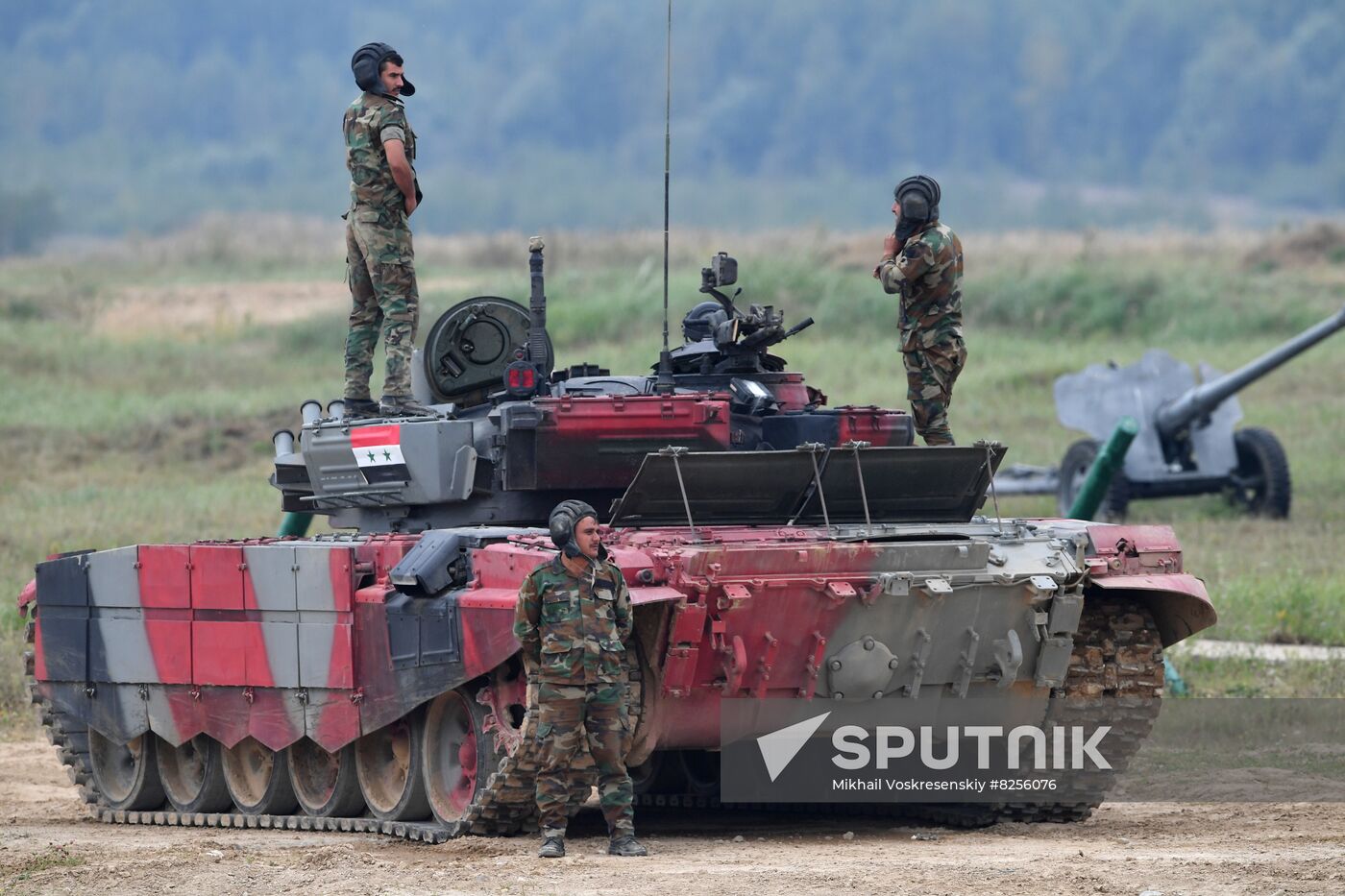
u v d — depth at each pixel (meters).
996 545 46.12
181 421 142.38
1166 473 112.56
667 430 48.69
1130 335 180.50
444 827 46.56
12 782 63.88
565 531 41.22
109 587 55.06
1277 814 49.25
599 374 55.12
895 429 52.12
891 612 44.53
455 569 45.69
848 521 47.81
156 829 53.22
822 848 43.81
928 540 46.09
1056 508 117.75
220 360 172.62
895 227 53.59
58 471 128.38
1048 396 147.88
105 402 150.00
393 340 53.28
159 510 110.12
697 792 54.94
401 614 46.62
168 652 53.12
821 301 182.50
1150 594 48.97
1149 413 112.88
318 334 182.25
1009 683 46.31
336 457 52.47
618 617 41.56
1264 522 110.31
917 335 53.44
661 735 44.38
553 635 41.19
